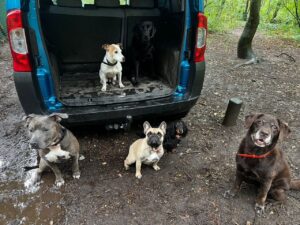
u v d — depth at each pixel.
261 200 1.40
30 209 1.39
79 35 2.36
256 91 2.94
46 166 1.56
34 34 1.50
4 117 2.27
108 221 1.33
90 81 2.28
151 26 2.26
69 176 1.63
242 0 8.95
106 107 1.72
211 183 1.60
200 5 1.68
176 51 1.96
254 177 1.39
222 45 5.24
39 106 1.59
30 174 1.63
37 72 1.56
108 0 2.34
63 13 2.21
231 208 1.43
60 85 2.15
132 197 1.48
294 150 1.92
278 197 1.44
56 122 1.41
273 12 8.47
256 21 3.88
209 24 6.65
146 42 2.24
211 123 2.24
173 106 1.82
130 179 1.62
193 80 1.83
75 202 1.44
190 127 2.17
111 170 1.69
